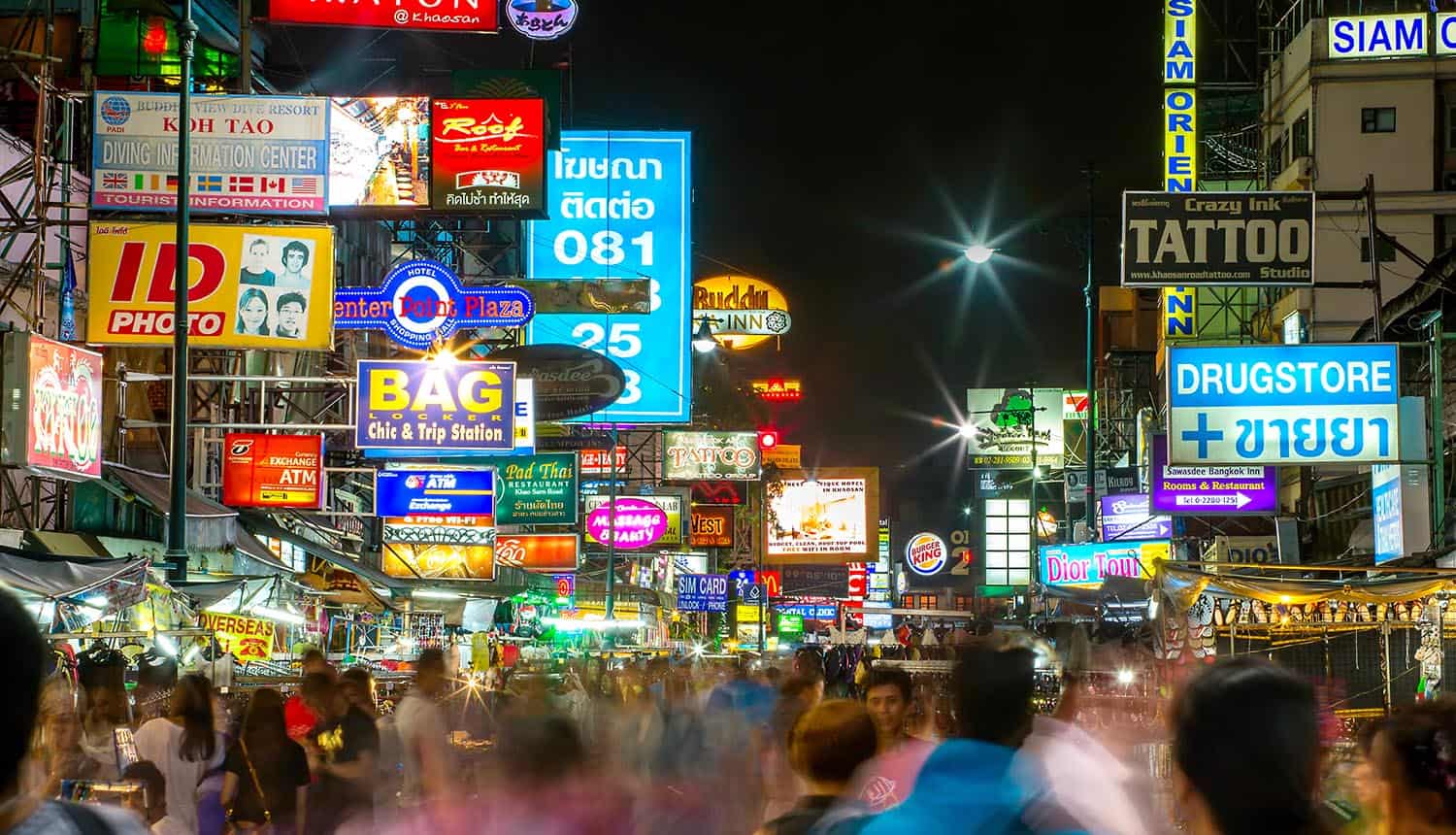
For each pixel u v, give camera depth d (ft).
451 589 99.76
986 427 222.69
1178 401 89.92
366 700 37.99
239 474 88.74
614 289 132.46
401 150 103.65
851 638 126.82
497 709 54.39
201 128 89.56
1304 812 10.73
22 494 76.54
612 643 158.40
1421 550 86.63
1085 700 56.44
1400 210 158.10
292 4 106.52
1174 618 60.70
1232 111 184.55
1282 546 117.60
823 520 183.62
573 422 150.00
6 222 78.69
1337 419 88.89
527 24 113.39
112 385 87.10
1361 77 159.94
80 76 99.71
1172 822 35.60
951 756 15.20
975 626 59.16
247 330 85.40
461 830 35.14
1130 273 93.86
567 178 154.40
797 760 19.75
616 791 23.13
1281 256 93.25
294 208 89.35
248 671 68.85
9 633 8.72
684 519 182.09
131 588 53.21
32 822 9.00
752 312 217.56
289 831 34.06
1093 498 148.56
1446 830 14.19
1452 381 93.91
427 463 110.73
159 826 34.58
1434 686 61.72
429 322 99.76
